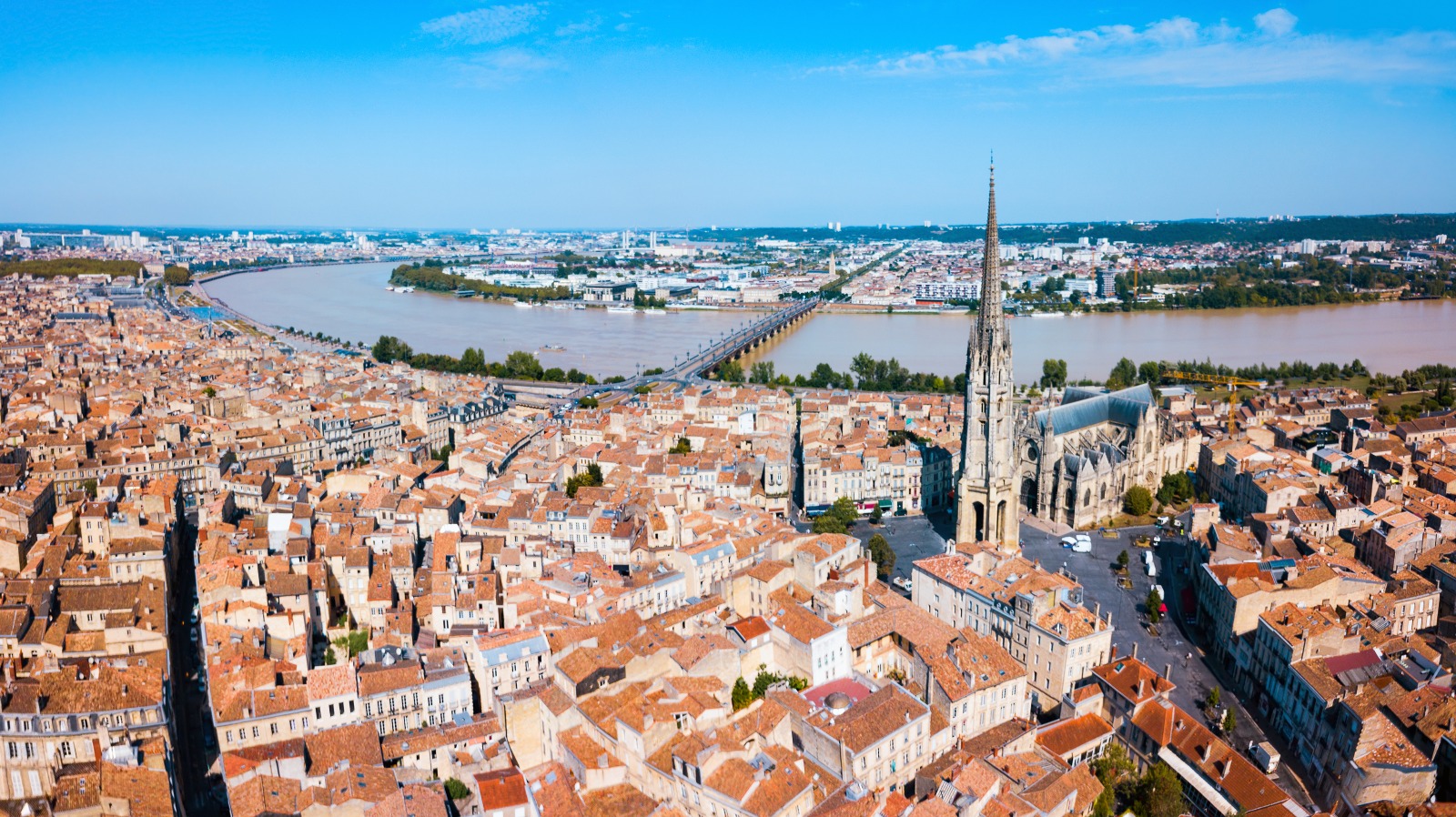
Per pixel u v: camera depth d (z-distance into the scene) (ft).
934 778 650.84
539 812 611.47
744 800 590.14
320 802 606.14
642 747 653.71
